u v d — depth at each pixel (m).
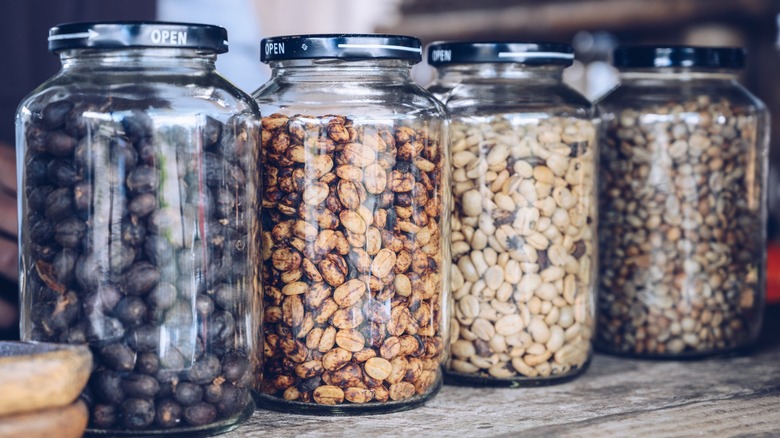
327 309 0.97
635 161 1.26
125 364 0.86
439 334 1.04
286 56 0.96
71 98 0.87
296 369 0.98
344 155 0.96
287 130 0.97
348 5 2.29
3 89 1.68
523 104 1.12
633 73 1.30
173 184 0.86
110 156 0.85
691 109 1.25
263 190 0.99
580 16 2.07
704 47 1.25
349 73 0.99
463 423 0.96
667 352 1.26
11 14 1.68
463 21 2.26
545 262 1.12
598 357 1.29
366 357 0.98
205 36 0.88
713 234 1.26
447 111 1.07
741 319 1.29
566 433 0.92
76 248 0.86
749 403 1.03
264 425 0.95
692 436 0.92
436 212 1.02
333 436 0.91
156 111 0.86
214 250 0.89
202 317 0.88
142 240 0.86
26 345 0.83
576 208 1.14
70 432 0.79
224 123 0.89
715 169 1.26
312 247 0.97
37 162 0.88
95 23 0.85
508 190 1.11
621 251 1.27
